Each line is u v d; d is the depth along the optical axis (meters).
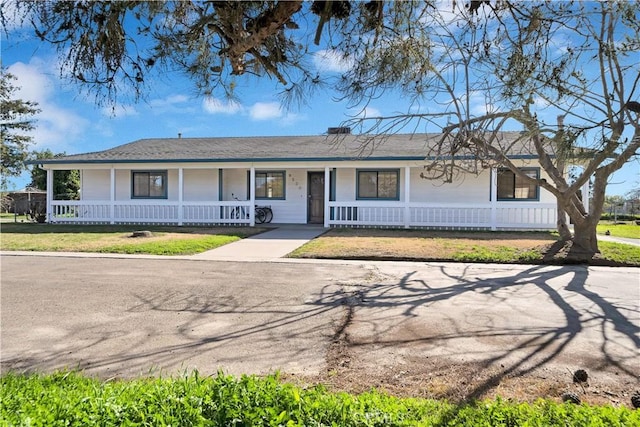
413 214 15.77
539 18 2.84
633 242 11.41
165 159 16.55
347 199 16.98
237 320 4.84
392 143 17.69
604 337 4.15
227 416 2.10
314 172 17.81
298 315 5.04
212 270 8.12
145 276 7.51
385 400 2.49
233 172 18.03
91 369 3.45
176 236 12.82
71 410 2.13
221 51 2.80
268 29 2.36
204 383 2.58
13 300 5.77
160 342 4.10
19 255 9.99
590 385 3.06
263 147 18.59
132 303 5.61
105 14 2.29
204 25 2.56
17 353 3.81
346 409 2.19
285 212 17.84
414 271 8.04
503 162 4.99
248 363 3.57
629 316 4.90
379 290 6.41
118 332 4.40
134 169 18.00
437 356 3.66
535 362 3.51
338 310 5.26
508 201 15.66
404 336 4.23
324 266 8.56
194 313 5.13
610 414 2.21
